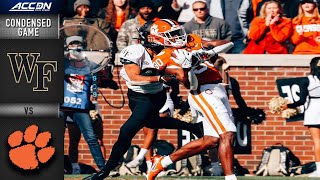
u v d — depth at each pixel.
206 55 29.25
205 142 29.52
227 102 29.84
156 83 30.44
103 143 36.72
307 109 36.78
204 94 29.36
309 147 36.84
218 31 36.88
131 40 36.56
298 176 36.47
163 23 30.05
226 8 37.06
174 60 29.02
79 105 35.78
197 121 32.88
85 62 34.69
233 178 28.86
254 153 36.91
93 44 34.66
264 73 37.00
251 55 36.88
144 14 36.53
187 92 36.22
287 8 37.16
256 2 37.19
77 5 36.19
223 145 28.94
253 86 36.97
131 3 36.69
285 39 37.16
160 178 34.09
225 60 36.78
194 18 36.81
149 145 35.16
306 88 36.81
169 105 34.88
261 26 37.12
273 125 36.97
